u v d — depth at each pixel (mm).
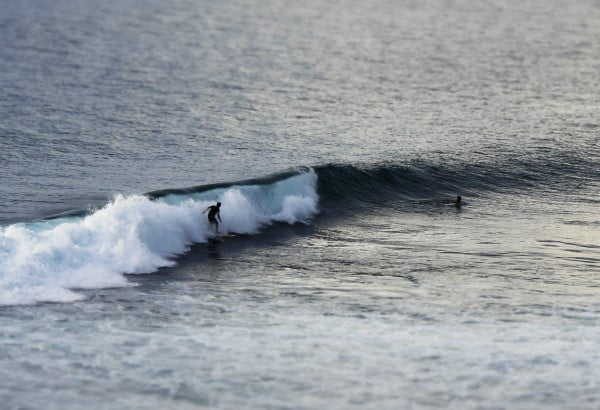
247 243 114500
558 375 74938
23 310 84625
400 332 83188
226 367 74875
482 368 75875
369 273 103000
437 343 80625
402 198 142375
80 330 81062
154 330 81812
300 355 77500
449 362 76812
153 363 75125
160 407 68375
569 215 135750
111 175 139000
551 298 94688
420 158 160375
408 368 75562
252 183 127438
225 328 83062
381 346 79812
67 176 137125
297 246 114500
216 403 69188
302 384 72500
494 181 153750
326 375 74000
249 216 122188
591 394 72000
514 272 104688
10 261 91438
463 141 179000
